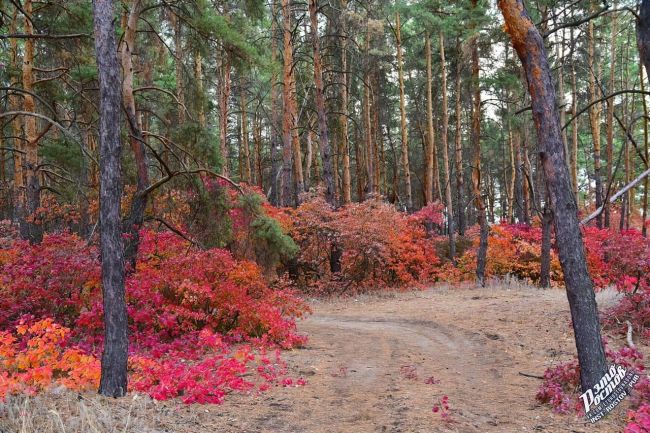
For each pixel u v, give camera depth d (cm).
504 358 848
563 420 528
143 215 1075
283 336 998
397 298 1686
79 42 1336
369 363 863
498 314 1188
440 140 3622
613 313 919
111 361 571
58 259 877
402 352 947
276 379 736
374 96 3055
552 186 559
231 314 1003
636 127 3031
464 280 2017
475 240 2062
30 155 1350
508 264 1970
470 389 688
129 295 891
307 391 682
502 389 679
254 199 1246
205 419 542
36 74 1650
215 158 1246
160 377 643
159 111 1466
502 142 3600
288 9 2039
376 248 1839
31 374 526
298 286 1883
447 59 2520
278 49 2534
